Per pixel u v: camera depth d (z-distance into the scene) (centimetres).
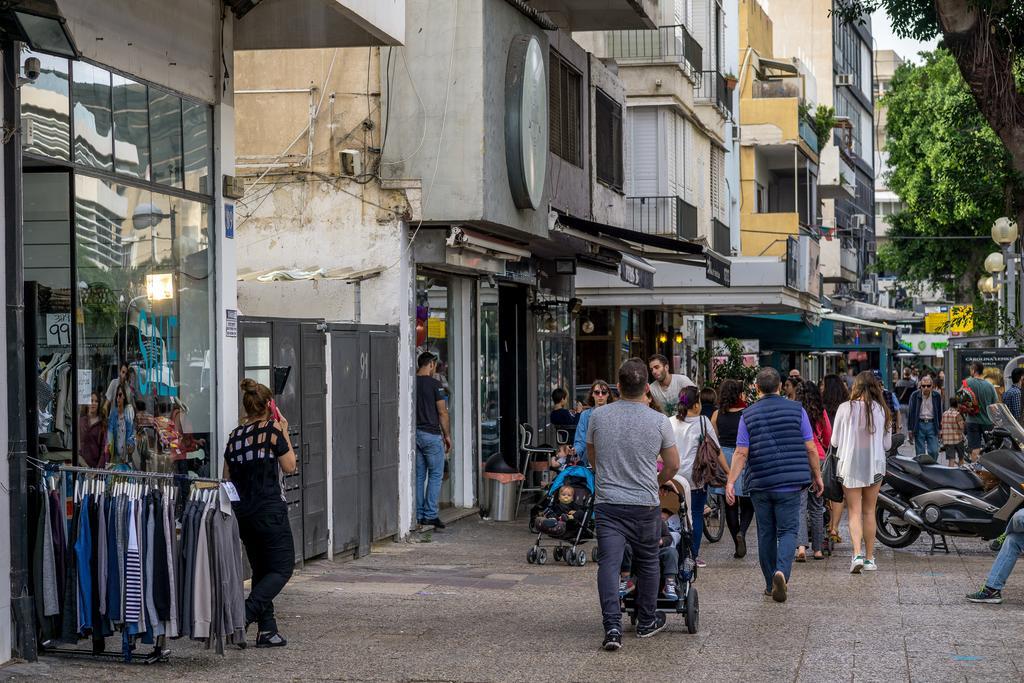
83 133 1131
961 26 1855
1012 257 2811
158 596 970
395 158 1842
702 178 3788
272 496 1074
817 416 1736
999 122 1869
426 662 1007
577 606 1286
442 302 2116
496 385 2402
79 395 1112
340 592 1370
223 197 1409
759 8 5809
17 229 960
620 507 1072
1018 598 1337
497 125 1884
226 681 931
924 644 1074
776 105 4953
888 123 6438
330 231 1852
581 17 2620
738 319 4703
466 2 1819
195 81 1352
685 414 1543
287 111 1867
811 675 956
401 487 1853
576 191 2458
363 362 1703
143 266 1243
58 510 980
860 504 1554
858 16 2152
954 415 2916
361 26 1380
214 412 1389
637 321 3803
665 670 976
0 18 922
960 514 1706
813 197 5700
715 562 1678
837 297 7081
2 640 944
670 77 3272
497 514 2125
